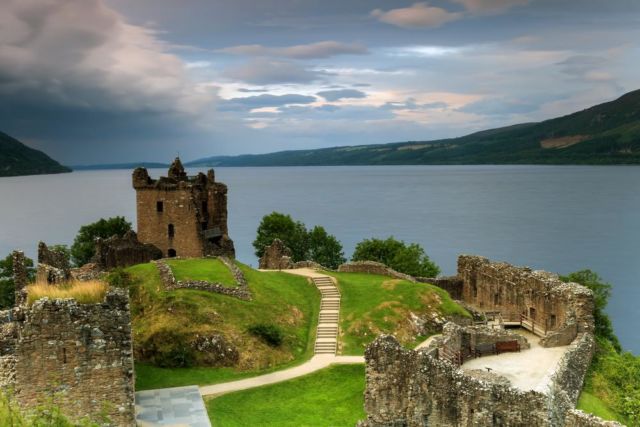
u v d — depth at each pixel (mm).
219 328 61375
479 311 75438
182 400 49219
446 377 40438
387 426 42062
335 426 46062
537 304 66188
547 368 50188
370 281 80250
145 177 96562
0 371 34750
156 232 96312
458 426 39750
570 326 58000
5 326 35438
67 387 35625
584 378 51344
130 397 36625
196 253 95062
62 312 35562
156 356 57406
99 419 36062
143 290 66500
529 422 37312
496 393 38469
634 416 47781
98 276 69125
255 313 65938
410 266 105750
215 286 67500
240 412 48281
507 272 73750
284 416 47906
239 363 58406
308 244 125312
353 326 66688
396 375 42031
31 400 35156
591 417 35844
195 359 57938
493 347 55188
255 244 124250
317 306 73000
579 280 78625
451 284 85312
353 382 55062
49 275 48781
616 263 189125
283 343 62969
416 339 65812
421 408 41000
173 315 61594
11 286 93812
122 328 36469
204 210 100562
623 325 130875
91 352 35938
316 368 58344
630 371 55031
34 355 35188
